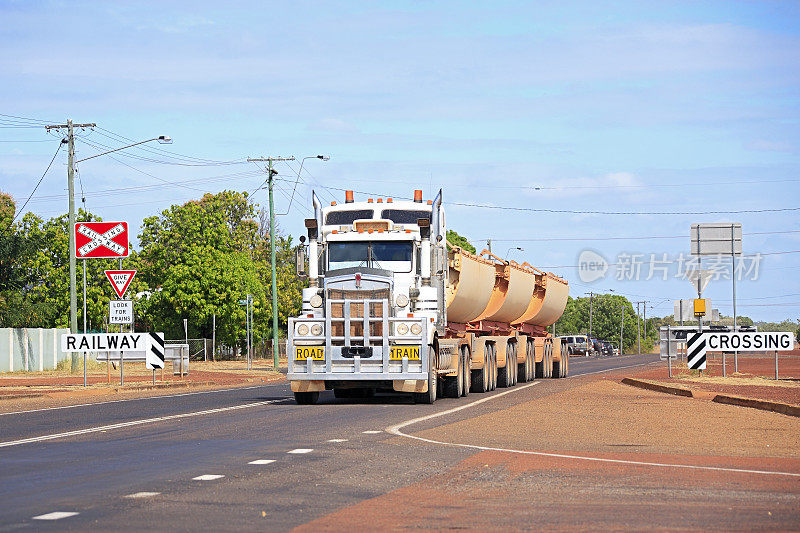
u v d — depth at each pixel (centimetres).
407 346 2564
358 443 1628
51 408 2528
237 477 1246
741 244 4006
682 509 1038
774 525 949
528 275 4184
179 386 3750
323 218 2800
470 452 1520
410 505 1057
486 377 3331
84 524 943
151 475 1261
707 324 6619
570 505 1061
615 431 1847
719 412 2277
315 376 2572
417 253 2714
